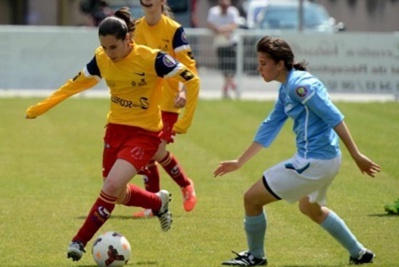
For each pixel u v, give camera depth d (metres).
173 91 26.52
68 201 29.12
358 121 48.56
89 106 55.22
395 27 99.00
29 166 35.88
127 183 21.50
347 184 31.83
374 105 55.06
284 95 19.84
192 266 20.78
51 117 50.44
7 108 52.94
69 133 44.88
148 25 26.80
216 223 25.80
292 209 27.33
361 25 99.56
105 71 21.56
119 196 22.03
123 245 20.50
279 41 19.67
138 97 21.55
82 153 39.09
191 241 23.55
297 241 23.34
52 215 26.92
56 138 43.31
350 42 56.94
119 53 20.92
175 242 23.45
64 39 57.91
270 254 21.89
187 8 77.44
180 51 26.64
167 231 24.41
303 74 19.59
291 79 19.55
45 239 23.81
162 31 26.67
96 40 58.00
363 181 32.44
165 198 23.14
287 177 19.58
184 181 26.88
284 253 22.02
